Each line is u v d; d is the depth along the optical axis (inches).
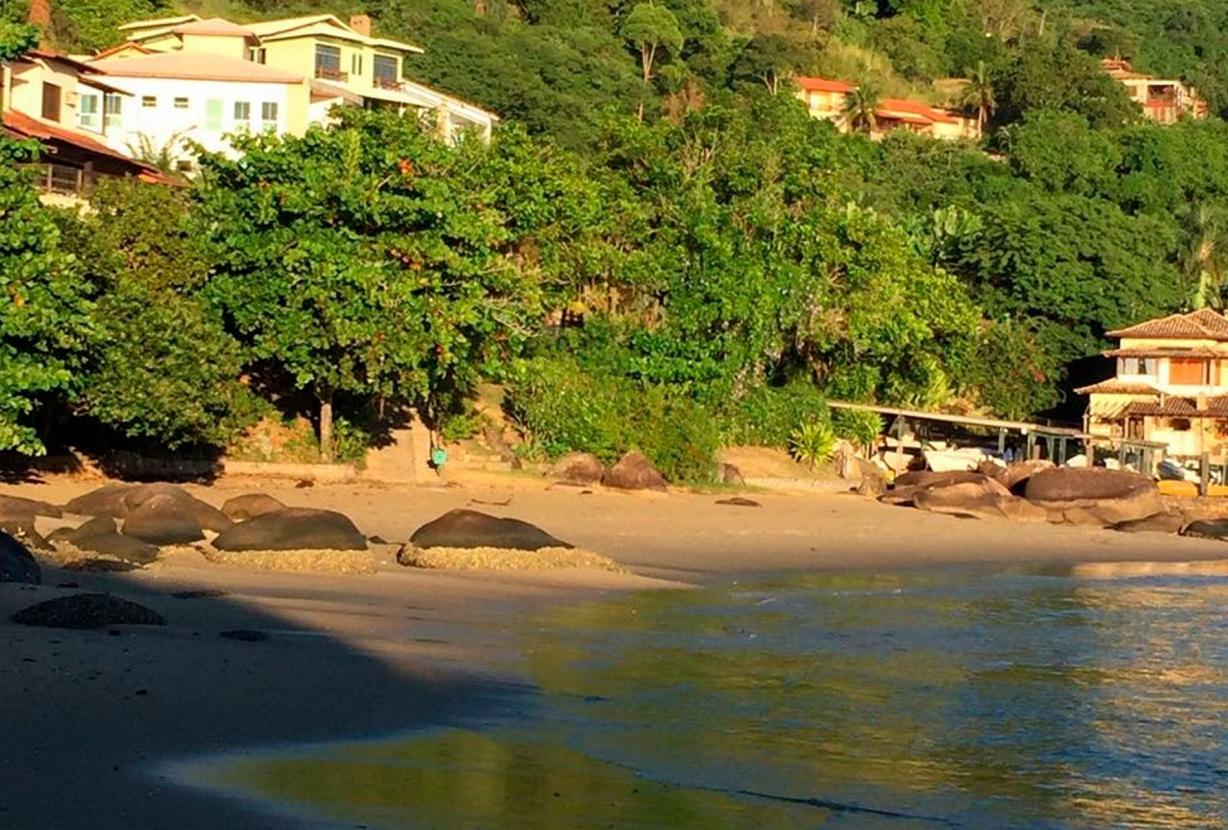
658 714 743.1
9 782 523.8
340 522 1261.1
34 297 1488.7
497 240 2110.0
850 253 2753.4
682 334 2509.8
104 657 737.6
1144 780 665.6
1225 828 594.2
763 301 2529.5
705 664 900.0
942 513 2256.4
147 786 531.8
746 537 1772.9
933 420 2999.5
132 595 966.4
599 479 2187.5
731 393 2573.8
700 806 574.9
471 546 1295.5
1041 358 3452.3
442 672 802.8
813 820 566.9
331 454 2055.9
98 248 1733.5
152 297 1792.6
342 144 1994.3
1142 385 3339.1
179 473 1873.8
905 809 594.6
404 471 2089.1
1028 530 2118.6
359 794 547.2
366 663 803.4
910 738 725.9
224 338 1867.6
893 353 2883.9
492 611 1056.8
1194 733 768.3
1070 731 762.2
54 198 2309.3
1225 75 6899.6
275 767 576.1
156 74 3125.0
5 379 1480.1
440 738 652.7
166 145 2918.3
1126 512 2404.0
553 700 757.9
